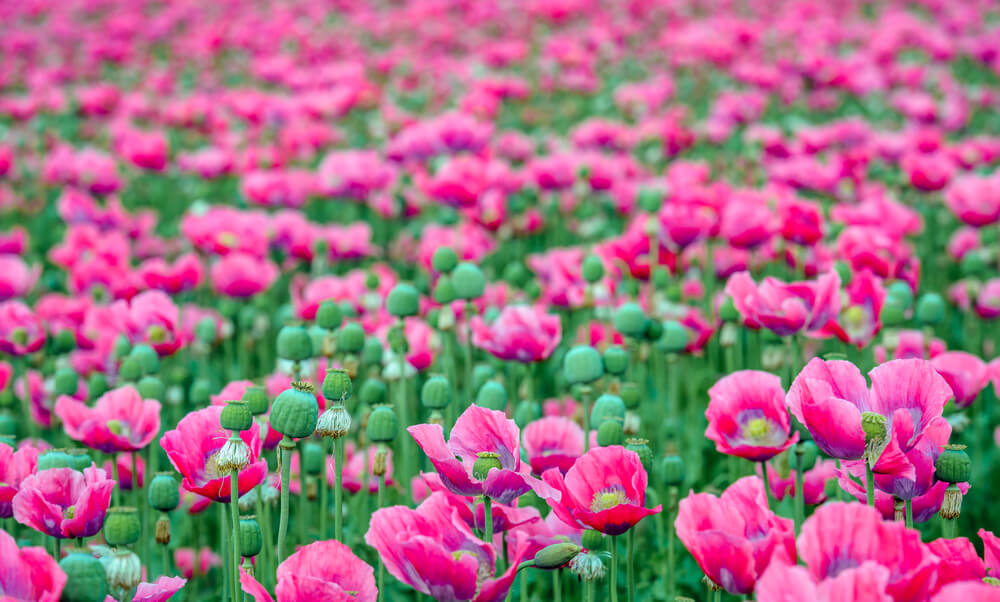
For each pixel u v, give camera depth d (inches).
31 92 478.6
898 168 331.3
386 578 146.9
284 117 395.9
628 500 102.0
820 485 141.5
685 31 526.3
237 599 105.0
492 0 629.0
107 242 245.8
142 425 137.3
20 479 112.4
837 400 93.8
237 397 123.0
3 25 664.4
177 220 357.4
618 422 127.3
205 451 112.0
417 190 329.7
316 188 307.9
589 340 182.2
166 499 123.4
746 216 206.1
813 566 83.0
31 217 375.2
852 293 156.7
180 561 160.4
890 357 168.4
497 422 104.1
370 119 443.2
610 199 320.5
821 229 199.9
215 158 337.4
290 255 266.5
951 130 402.6
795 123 435.2
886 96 461.4
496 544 115.1
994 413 213.3
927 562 79.9
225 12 658.8
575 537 115.0
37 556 83.2
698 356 226.2
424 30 576.4
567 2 582.9
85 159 327.9
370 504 166.2
